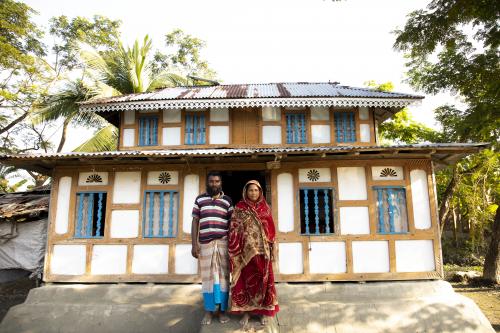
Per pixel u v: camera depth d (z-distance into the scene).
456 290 9.77
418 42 8.93
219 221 4.59
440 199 16.03
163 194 6.93
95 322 5.70
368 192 6.73
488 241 15.85
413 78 12.44
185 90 9.63
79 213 6.87
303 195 6.88
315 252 6.56
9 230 7.89
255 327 4.31
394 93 8.08
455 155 6.63
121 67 14.64
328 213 6.75
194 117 8.39
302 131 8.21
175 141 8.26
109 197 6.88
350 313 5.74
